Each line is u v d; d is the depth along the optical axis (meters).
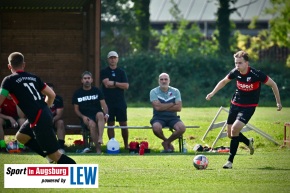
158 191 41.59
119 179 46.47
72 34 73.88
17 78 44.75
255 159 58.53
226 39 150.25
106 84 68.75
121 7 154.62
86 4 73.00
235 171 50.59
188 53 141.25
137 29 155.12
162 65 136.00
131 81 135.88
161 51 158.38
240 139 57.88
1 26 73.31
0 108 65.94
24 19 73.50
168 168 52.22
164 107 65.81
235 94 54.41
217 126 71.06
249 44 163.38
